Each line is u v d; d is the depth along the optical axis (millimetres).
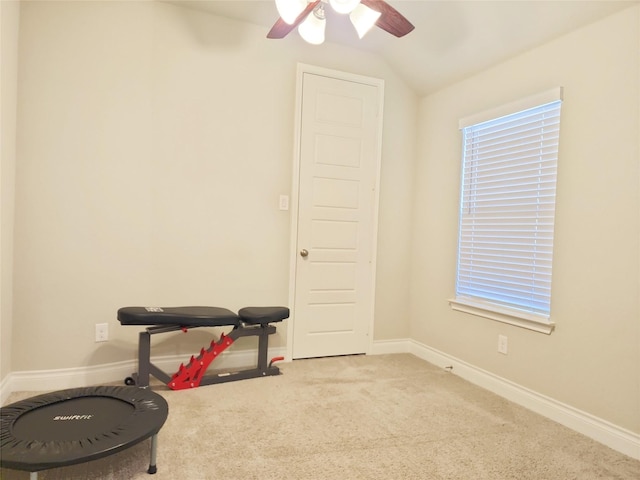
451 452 1954
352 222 3490
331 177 3402
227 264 3080
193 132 2943
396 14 1983
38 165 2473
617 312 2080
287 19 1878
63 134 2527
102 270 2662
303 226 3318
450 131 3326
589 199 2229
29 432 1502
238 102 3082
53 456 1349
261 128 3166
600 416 2135
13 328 2449
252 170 3145
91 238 2623
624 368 2041
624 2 2049
